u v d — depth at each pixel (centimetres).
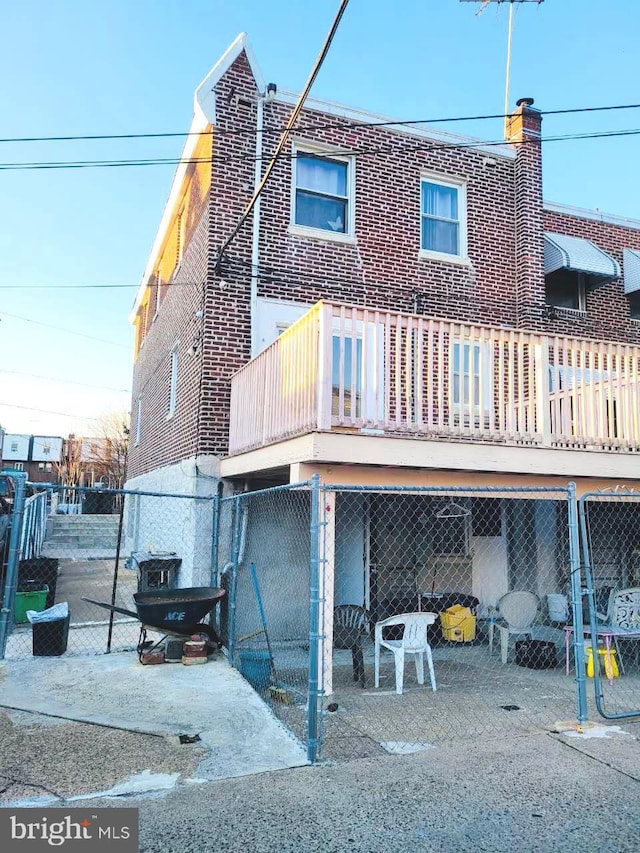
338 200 1084
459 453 715
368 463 671
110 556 1612
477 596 1023
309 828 358
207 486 930
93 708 565
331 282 1039
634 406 812
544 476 776
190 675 679
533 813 376
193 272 1084
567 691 679
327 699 636
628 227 1355
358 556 973
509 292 1173
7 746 475
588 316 1226
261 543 931
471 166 1173
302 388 689
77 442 4553
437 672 777
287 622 923
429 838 348
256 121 1023
